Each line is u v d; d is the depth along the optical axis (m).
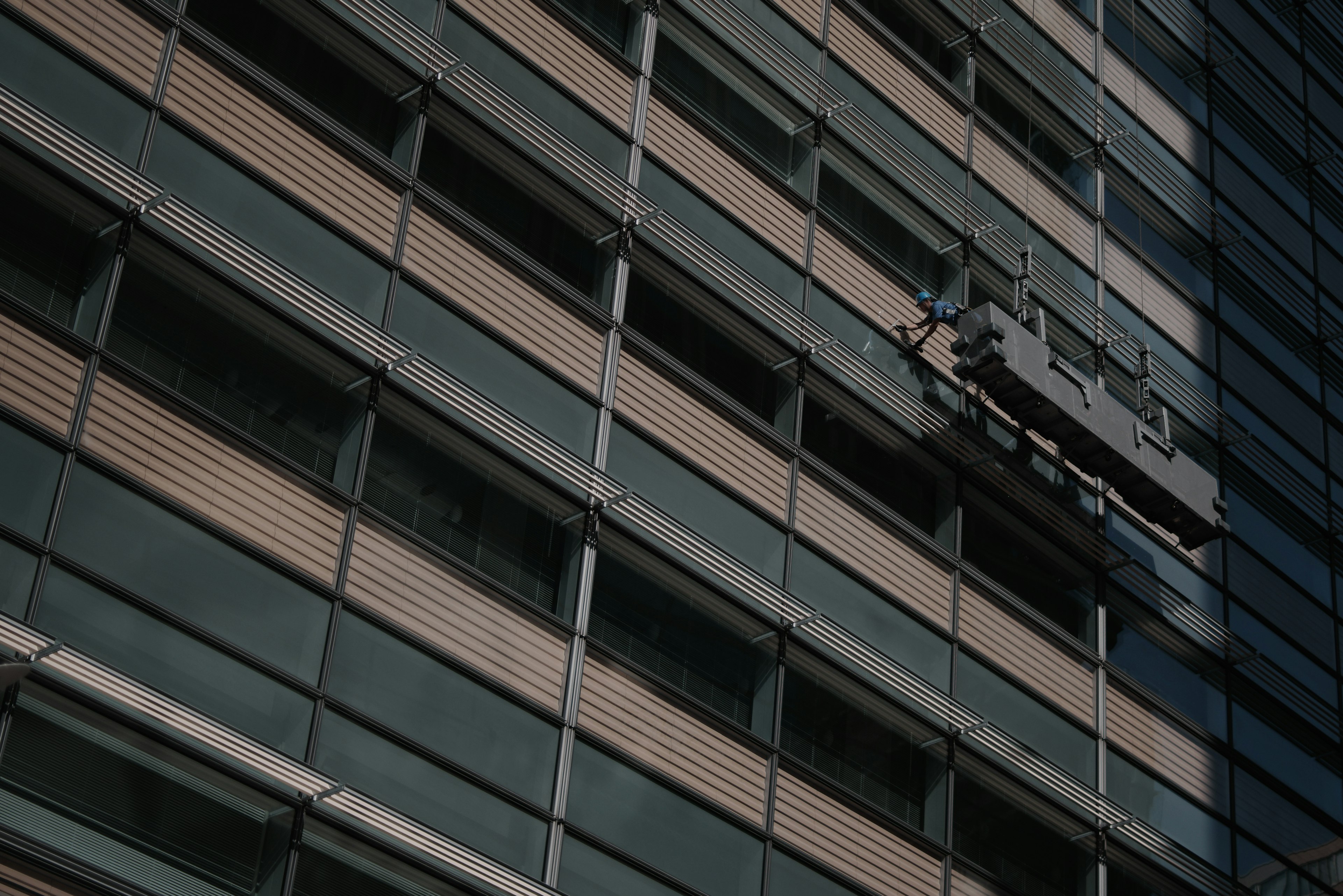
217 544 20.44
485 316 24.55
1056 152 37.12
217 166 22.28
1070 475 32.69
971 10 36.12
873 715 27.14
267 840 19.77
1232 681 34.56
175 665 19.53
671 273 27.67
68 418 19.72
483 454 23.84
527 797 22.11
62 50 21.12
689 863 23.53
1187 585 34.59
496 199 25.77
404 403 23.25
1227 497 37.09
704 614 25.53
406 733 21.23
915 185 32.84
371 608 21.56
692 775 24.14
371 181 24.02
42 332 19.84
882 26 33.72
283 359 22.23
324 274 22.92
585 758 22.94
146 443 20.28
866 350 30.25
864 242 31.30
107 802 18.61
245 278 22.12
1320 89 47.59
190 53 22.50
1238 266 41.00
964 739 28.27
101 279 20.70
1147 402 34.06
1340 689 37.31
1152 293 37.94
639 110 28.25
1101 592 32.44
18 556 18.75
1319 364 42.19
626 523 24.98
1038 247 35.34
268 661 20.30
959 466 30.84
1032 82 37.16
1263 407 39.53
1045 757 29.59
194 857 19.06
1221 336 39.41
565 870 22.09
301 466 21.72
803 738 25.92
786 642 26.41
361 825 20.53
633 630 24.44
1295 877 33.44
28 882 17.75
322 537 21.53
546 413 24.72
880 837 26.20
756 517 26.92
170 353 21.06
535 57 27.03
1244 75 44.50
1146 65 41.22
